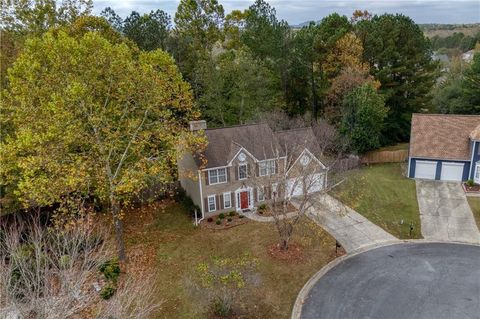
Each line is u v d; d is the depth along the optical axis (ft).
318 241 90.53
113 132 81.35
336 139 140.67
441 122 131.75
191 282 74.18
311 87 173.68
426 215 101.96
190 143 88.33
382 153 147.64
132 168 81.15
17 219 84.69
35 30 125.18
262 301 69.72
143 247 89.20
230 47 216.95
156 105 80.74
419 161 126.62
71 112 73.26
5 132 84.69
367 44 163.94
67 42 75.92
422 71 162.81
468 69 164.25
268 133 113.91
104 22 131.03
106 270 71.82
